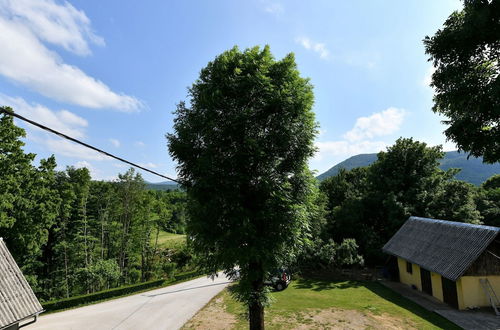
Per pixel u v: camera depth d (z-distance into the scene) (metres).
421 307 17.58
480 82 10.22
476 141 10.59
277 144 10.95
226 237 10.50
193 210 11.14
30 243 25.23
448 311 16.45
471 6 9.80
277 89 11.15
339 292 21.75
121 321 18.00
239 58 11.62
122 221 40.97
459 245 18.17
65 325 18.11
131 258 41.09
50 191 27.69
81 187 37.78
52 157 27.77
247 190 11.20
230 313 17.59
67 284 32.66
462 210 28.47
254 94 11.07
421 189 31.44
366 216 34.44
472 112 10.70
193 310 18.92
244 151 10.60
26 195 25.38
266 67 11.23
